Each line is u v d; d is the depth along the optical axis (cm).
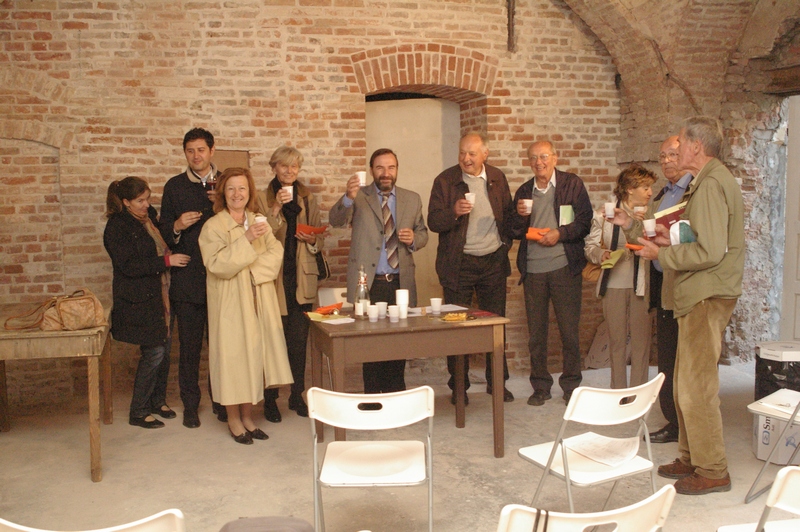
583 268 530
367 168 660
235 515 357
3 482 402
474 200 525
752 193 632
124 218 477
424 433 479
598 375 632
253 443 461
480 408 534
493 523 345
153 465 425
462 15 620
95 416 398
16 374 556
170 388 592
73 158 557
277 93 588
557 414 516
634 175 489
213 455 440
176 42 569
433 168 674
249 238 438
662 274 447
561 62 647
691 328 366
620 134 666
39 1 546
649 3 582
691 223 359
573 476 289
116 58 560
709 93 609
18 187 554
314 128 596
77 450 453
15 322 386
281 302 498
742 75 618
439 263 540
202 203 487
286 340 512
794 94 612
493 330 423
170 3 566
